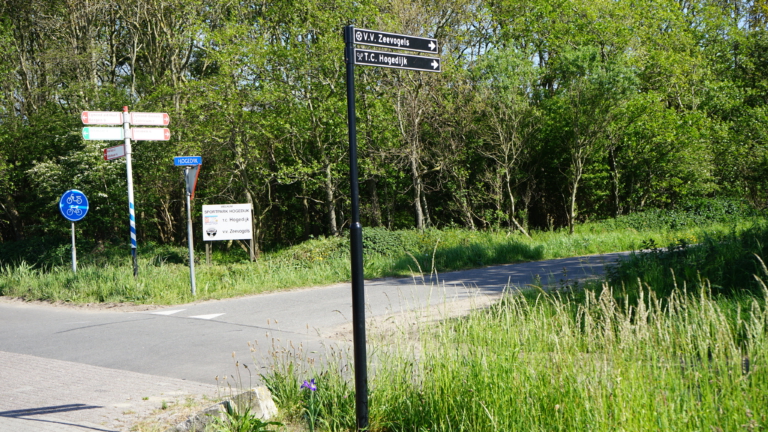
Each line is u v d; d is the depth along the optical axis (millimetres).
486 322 5270
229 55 21828
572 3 29125
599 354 3986
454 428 3873
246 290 12656
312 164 24484
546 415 3582
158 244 29141
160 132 13164
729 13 33500
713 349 3990
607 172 31000
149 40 27938
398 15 22328
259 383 5578
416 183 25797
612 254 18766
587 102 26125
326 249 17984
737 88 31500
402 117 24547
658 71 30000
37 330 8984
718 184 30828
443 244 19531
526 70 26047
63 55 24906
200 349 7340
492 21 28250
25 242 23938
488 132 26766
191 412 4727
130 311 10664
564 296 8602
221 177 26500
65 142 23516
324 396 4445
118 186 23734
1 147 25953
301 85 22719
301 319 9375
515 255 18641
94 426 4406
